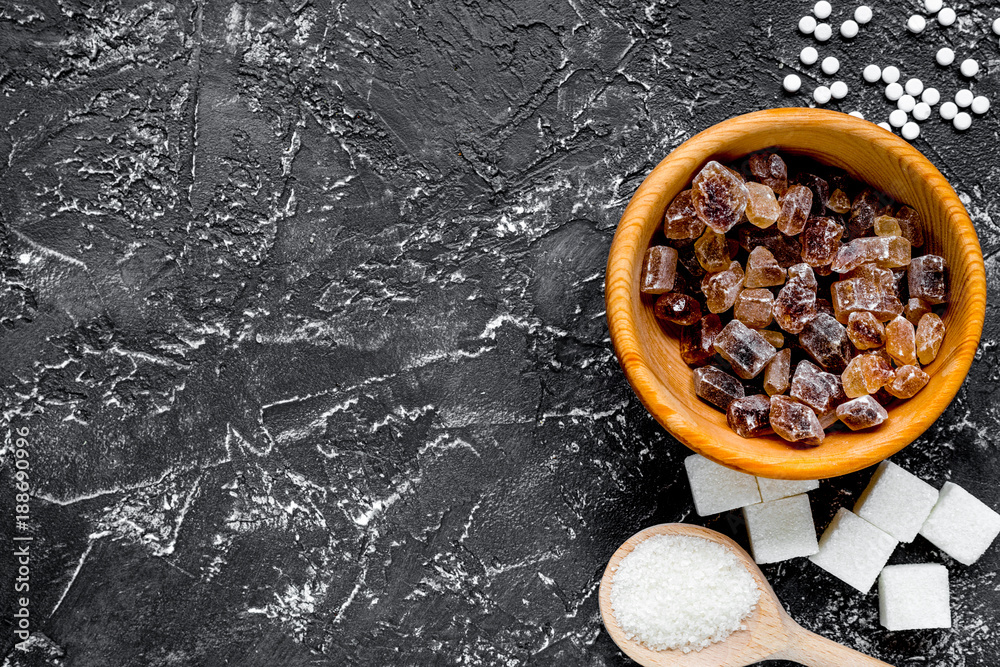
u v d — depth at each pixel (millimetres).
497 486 422
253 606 423
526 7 420
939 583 415
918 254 401
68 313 423
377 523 423
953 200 385
